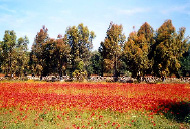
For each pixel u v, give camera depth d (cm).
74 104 1305
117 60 5056
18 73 5541
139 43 4459
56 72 5322
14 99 1476
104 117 1105
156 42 4538
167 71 4150
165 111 1170
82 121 1019
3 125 955
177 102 1398
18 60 5259
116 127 905
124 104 1298
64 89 2298
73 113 1162
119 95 1786
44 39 5256
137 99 1490
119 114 1155
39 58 5162
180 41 4462
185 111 1255
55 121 1022
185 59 5625
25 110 1203
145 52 4228
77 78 4475
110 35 5028
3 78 4325
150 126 954
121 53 4881
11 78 4394
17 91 2061
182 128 955
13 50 5072
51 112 1162
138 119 1039
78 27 5262
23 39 5294
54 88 2377
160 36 4397
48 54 5122
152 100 1480
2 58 5025
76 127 935
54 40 5009
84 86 2631
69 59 5025
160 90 2188
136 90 2203
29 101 1445
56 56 5059
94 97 1577
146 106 1248
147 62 4206
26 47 5338
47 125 960
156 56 4262
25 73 6272
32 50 5234
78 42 5203
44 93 1912
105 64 4941
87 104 1314
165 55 4116
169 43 4225
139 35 4978
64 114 1135
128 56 4250
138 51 4159
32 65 5278
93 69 7112
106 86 2645
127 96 1758
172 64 4197
